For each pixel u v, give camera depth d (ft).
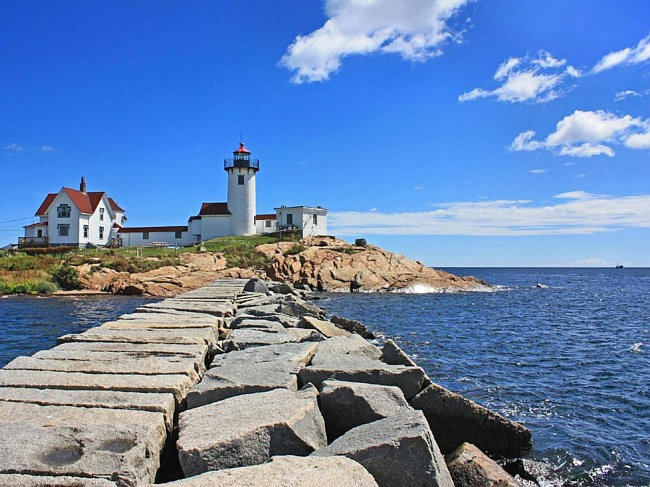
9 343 62.49
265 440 18.80
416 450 17.76
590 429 36.83
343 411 23.62
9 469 15.10
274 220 244.01
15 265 153.89
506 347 71.77
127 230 233.14
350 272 183.42
